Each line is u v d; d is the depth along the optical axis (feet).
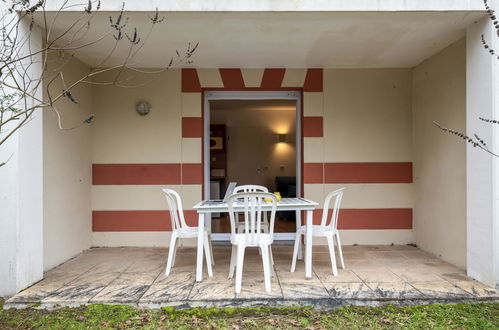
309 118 15.21
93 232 14.94
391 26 10.63
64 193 12.72
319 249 14.39
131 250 14.37
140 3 9.56
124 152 15.05
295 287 9.73
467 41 10.50
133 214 14.99
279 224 17.88
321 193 15.17
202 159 15.33
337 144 15.24
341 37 11.50
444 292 9.34
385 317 8.40
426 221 14.02
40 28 10.42
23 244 9.61
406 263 12.18
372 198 15.24
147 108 14.88
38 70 10.23
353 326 8.02
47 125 11.66
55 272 11.30
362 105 15.29
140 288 9.77
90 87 14.85
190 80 15.10
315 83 15.23
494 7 9.48
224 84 15.11
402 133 15.30
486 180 9.68
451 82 12.21
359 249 14.33
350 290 9.50
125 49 12.46
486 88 9.66
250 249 14.19
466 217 11.33
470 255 10.42
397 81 15.31
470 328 7.82
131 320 8.25
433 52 13.07
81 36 11.16
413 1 9.59
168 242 14.97
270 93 15.67
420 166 14.56
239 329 7.92
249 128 20.98
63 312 8.60
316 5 9.60
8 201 9.36
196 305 8.93
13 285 9.36
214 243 15.40
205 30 10.87
